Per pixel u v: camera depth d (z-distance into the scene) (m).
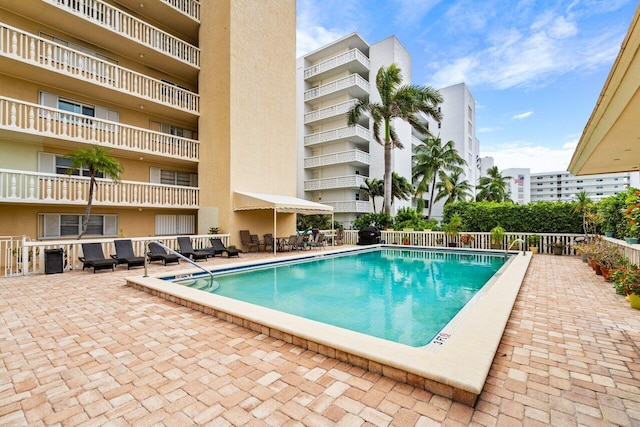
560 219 15.54
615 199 11.62
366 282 9.88
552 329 4.79
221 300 5.80
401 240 19.39
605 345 4.18
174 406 2.88
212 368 3.59
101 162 11.08
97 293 7.14
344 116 31.19
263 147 16.98
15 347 4.21
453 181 37.94
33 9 11.98
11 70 11.66
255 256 14.11
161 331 4.77
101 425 2.64
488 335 3.93
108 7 13.39
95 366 3.66
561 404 2.85
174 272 9.13
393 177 28.81
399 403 2.88
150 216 15.94
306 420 2.66
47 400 3.00
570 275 9.41
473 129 54.47
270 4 17.67
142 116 15.99
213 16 16.25
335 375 3.40
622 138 5.92
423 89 20.73
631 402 2.88
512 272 8.80
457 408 2.79
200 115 16.72
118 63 15.10
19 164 12.23
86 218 11.19
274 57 17.86
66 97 13.44
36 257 10.02
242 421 2.66
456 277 10.70
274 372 3.49
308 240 17.55
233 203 15.33
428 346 4.55
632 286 5.95
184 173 17.66
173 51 15.78
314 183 32.28
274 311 5.12
